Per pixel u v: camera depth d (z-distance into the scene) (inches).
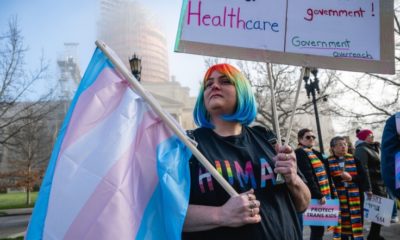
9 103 502.9
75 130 68.6
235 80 73.9
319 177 197.8
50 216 63.1
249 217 60.7
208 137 72.4
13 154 1181.7
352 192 213.0
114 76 73.8
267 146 75.3
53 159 68.2
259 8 78.1
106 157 66.0
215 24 76.2
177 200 62.5
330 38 79.0
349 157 216.5
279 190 70.0
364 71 78.7
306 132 210.8
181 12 76.2
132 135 69.4
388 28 80.1
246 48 76.6
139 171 68.3
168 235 61.6
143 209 65.7
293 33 78.3
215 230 63.8
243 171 68.2
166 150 67.9
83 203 63.2
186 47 75.1
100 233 61.1
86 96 72.0
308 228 329.4
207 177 66.9
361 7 80.5
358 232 208.7
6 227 515.5
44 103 544.4
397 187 79.8
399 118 83.1
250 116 74.9
